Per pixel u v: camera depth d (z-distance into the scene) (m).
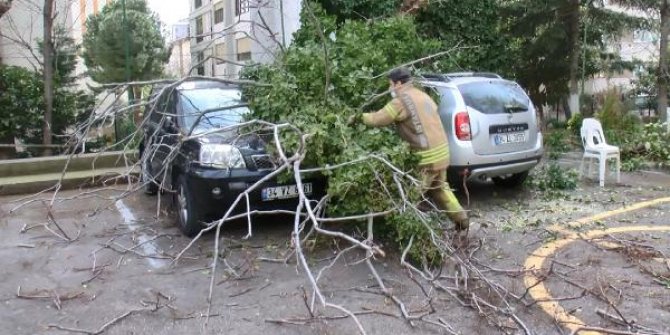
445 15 12.70
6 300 4.78
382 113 5.59
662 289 4.75
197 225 6.27
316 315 4.38
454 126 7.20
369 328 4.17
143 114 8.56
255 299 4.73
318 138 5.34
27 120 10.69
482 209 7.42
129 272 5.40
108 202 8.26
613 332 3.97
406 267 4.86
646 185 8.76
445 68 9.12
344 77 6.04
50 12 10.62
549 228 6.52
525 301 4.55
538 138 7.93
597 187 8.64
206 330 4.20
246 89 6.79
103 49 11.49
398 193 5.18
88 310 4.57
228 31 9.94
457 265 5.03
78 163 9.61
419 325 4.21
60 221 7.26
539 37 17.70
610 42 19.83
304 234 6.29
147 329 4.23
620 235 6.23
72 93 11.27
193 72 8.53
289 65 6.21
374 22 7.41
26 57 12.65
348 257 5.60
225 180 5.95
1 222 7.23
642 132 11.02
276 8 10.59
